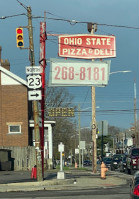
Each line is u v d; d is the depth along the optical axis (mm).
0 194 18375
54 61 32000
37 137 22516
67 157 96562
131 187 9633
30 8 22484
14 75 41125
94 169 34781
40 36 24984
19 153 38062
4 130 40844
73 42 32156
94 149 34719
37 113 22594
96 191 19000
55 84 32062
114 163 46531
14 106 41062
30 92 22234
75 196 16547
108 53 32438
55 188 20750
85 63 32281
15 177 27578
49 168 43375
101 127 34594
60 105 69438
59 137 71938
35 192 19219
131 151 35812
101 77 32500
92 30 32375
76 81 32219
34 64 22453
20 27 21594
